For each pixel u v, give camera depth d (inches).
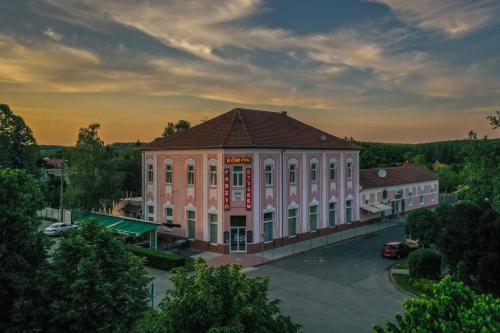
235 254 1284.4
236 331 341.1
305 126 1683.1
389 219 1962.4
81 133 1748.3
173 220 1454.2
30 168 2063.2
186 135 1471.5
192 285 381.4
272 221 1370.6
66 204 1806.1
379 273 1072.8
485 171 1031.6
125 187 2465.6
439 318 353.1
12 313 462.3
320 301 854.5
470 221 738.8
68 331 457.7
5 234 497.0
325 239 1505.9
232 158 1289.4
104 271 478.0
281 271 1091.9
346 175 1696.6
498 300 359.6
